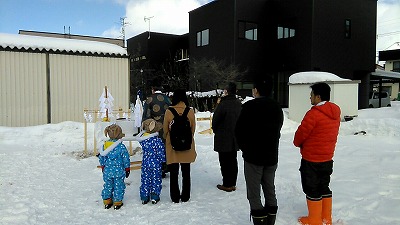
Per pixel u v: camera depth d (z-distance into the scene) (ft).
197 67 74.18
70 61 38.91
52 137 33.86
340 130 38.04
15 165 24.21
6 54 35.76
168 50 101.86
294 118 48.32
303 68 66.49
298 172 20.65
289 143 31.58
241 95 71.36
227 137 17.57
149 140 16.51
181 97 16.61
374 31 73.56
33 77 37.06
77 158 26.45
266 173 13.07
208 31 77.30
